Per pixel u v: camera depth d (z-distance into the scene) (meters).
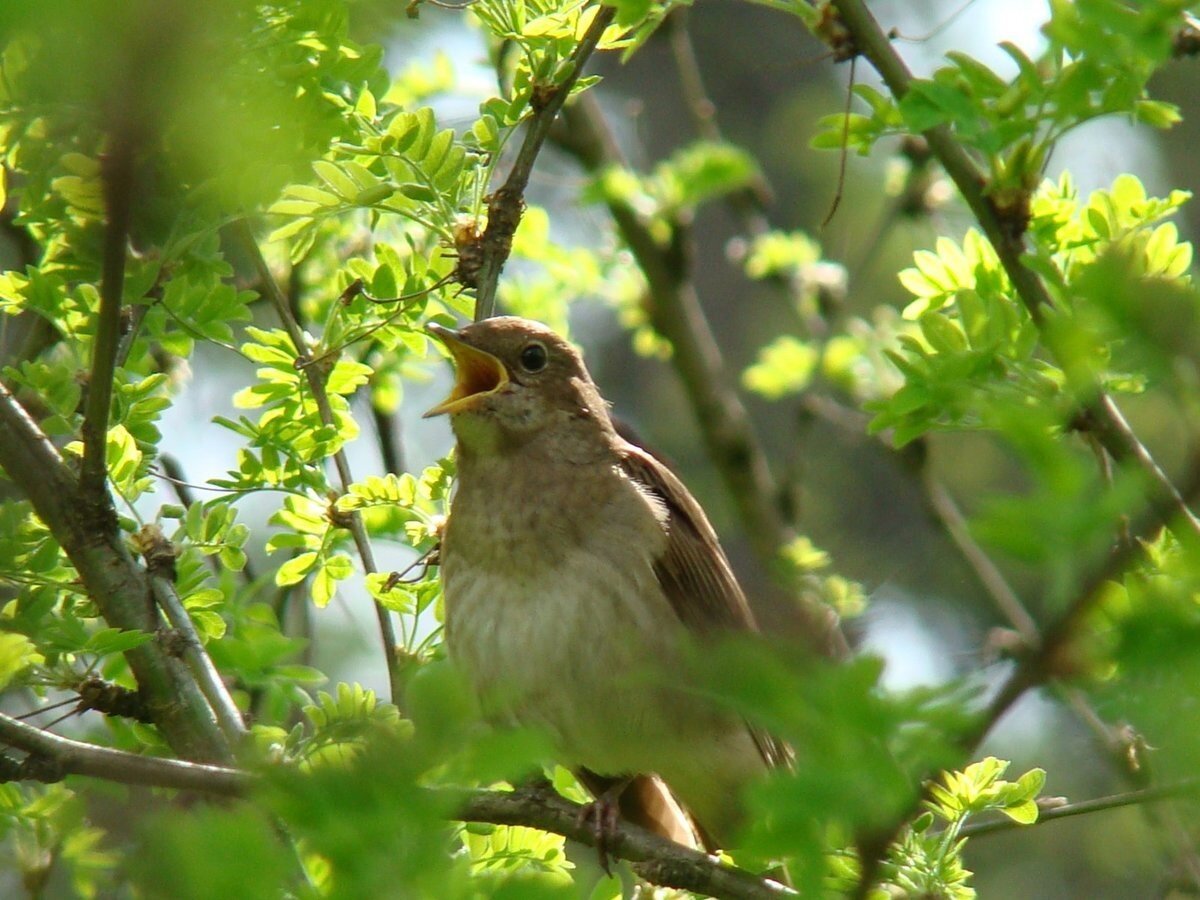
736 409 13.32
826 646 4.95
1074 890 15.07
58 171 7.84
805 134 19.81
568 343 9.45
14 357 9.36
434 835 4.40
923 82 6.96
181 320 8.60
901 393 7.17
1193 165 17.31
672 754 8.61
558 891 4.40
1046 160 7.32
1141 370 5.41
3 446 8.00
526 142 8.59
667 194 12.35
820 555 9.68
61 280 8.47
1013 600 10.42
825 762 4.43
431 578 9.28
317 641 13.09
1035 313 7.14
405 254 9.87
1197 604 4.57
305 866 5.19
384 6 5.41
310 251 9.43
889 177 13.67
